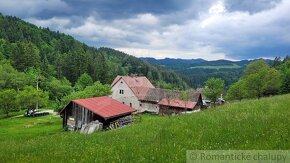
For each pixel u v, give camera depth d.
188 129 17.23
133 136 18.16
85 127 50.66
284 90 80.62
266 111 20.50
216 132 15.21
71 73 172.50
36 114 89.38
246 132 14.25
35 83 128.12
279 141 11.83
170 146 13.27
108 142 16.59
